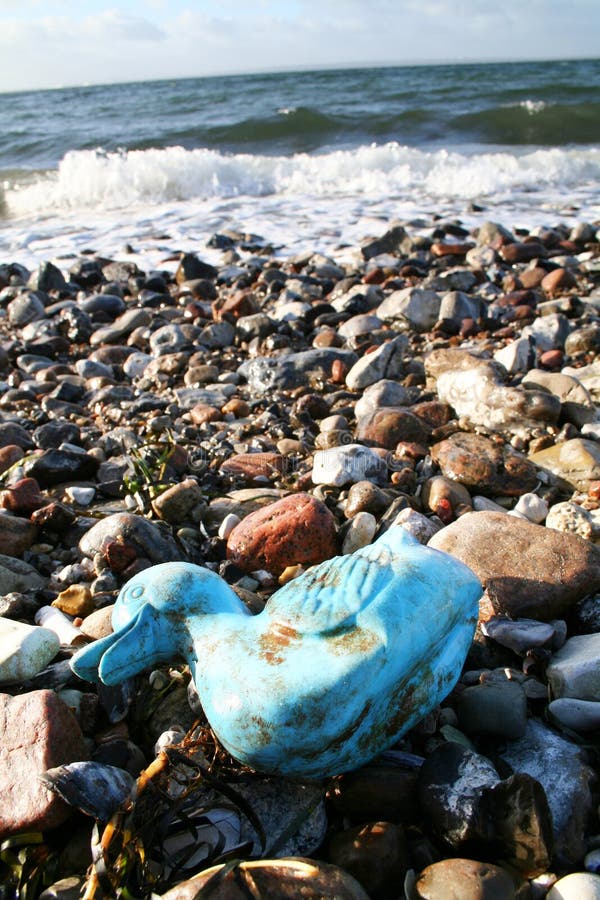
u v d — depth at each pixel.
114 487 3.88
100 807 1.87
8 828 1.88
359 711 1.76
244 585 2.97
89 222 12.12
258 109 23.28
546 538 2.83
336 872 1.69
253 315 6.56
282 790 1.97
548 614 2.61
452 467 3.73
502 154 15.52
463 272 7.63
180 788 2.02
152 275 8.60
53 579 3.11
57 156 17.72
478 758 1.93
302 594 1.95
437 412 4.43
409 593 1.88
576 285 7.38
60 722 2.03
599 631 2.58
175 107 25.91
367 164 14.38
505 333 6.04
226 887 1.65
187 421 4.82
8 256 10.10
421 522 3.14
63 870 1.88
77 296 8.01
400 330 6.37
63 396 5.37
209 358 5.97
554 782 1.97
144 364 5.93
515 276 7.68
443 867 1.72
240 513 3.50
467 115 18.38
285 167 14.38
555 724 2.24
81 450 4.32
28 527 3.36
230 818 1.95
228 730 1.82
